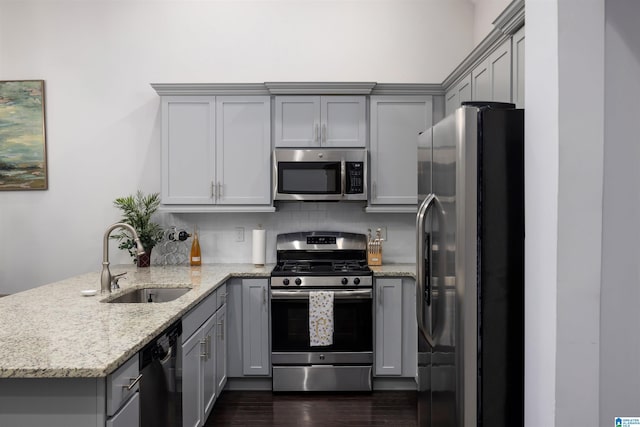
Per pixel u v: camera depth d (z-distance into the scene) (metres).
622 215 1.46
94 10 3.80
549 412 1.48
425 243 2.21
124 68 3.81
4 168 3.78
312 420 2.89
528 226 1.62
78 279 3.00
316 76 3.85
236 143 3.52
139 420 1.63
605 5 1.43
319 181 3.50
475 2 3.79
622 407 1.47
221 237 3.86
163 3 3.82
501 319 1.70
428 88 3.57
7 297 2.40
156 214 3.83
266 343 3.37
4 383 1.39
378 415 2.97
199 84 3.46
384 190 3.57
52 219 3.81
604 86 1.43
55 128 3.80
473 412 1.69
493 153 1.69
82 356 1.43
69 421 1.38
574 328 1.43
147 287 2.82
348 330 3.31
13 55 3.79
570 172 1.42
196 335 2.44
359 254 3.76
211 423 2.85
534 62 1.57
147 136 3.81
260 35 3.84
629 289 1.46
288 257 3.75
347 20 3.85
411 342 3.36
